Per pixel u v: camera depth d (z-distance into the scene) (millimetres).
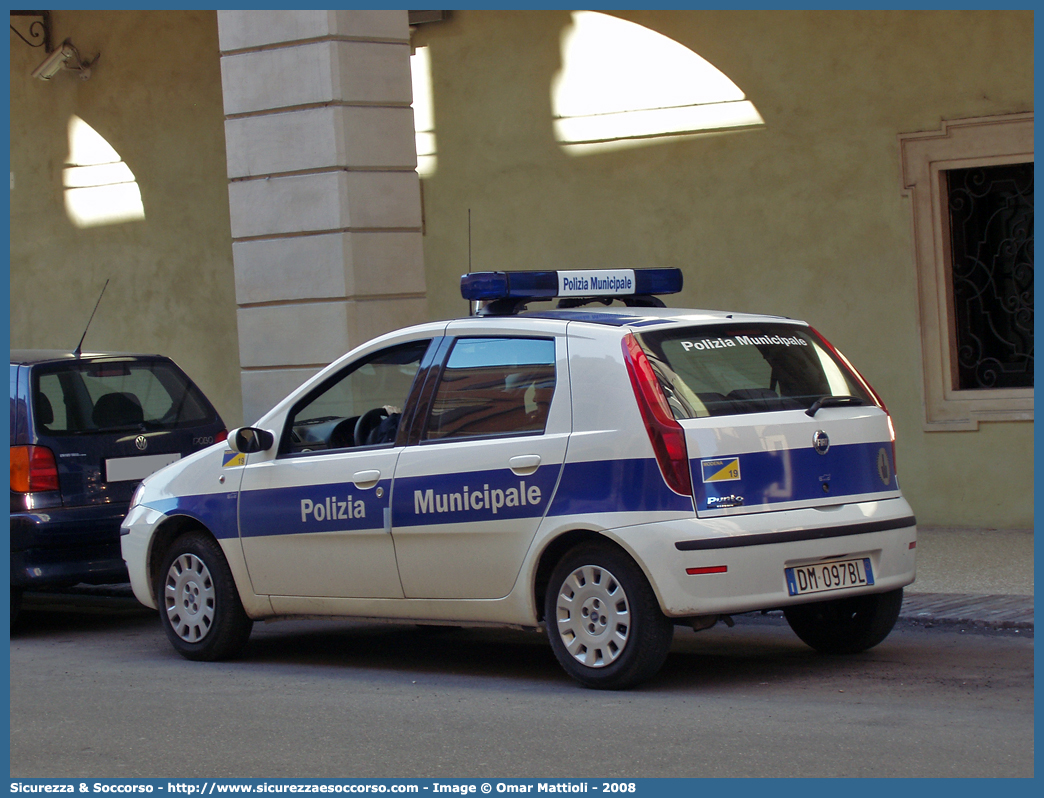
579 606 6449
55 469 8930
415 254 11773
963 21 11477
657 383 6266
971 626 7801
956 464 11664
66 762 5594
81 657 8281
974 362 11758
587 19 13164
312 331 11586
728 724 5676
